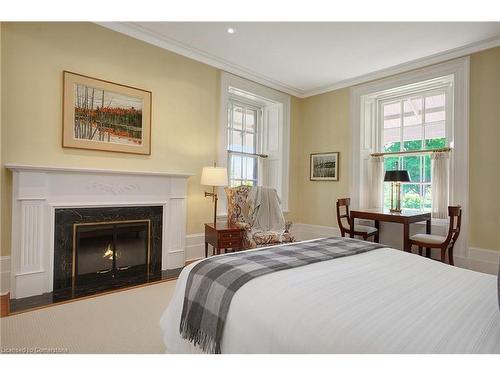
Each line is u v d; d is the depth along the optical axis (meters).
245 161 4.86
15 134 2.52
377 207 4.30
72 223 2.78
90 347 1.77
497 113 3.17
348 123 4.56
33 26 2.61
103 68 3.02
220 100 4.05
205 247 3.83
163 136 3.49
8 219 2.50
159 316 2.21
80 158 2.87
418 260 1.81
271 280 1.33
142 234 3.30
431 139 3.92
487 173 3.23
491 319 1.02
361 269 1.57
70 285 2.76
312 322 1.01
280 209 4.04
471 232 3.34
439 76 3.61
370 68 4.05
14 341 1.82
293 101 5.13
